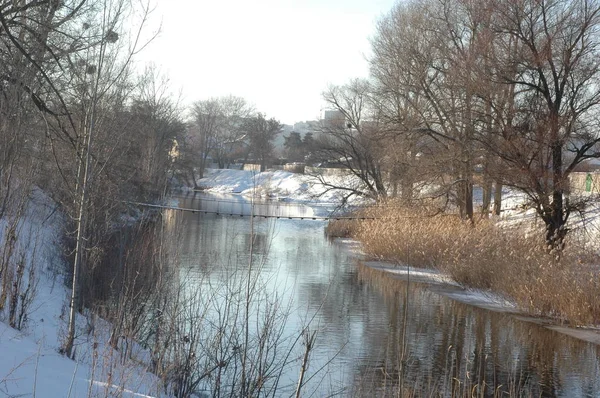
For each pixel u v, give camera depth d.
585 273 16.41
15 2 10.34
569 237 20.16
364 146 38.00
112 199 13.21
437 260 22.95
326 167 51.78
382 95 32.78
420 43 31.44
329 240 33.09
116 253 13.05
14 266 11.28
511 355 13.14
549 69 21.17
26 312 10.02
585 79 20.52
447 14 28.73
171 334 8.64
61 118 13.48
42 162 12.45
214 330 10.08
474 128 23.98
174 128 37.75
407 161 29.03
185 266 17.08
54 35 11.82
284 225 40.88
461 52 25.02
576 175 27.97
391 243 24.39
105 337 9.83
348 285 20.12
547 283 16.69
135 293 10.67
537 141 20.52
